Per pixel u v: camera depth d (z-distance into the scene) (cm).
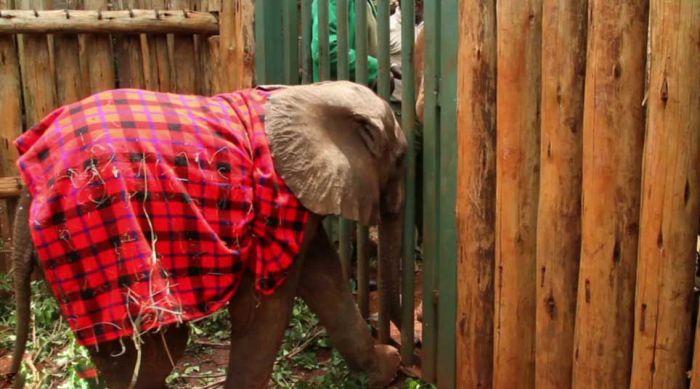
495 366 355
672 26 254
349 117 366
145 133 302
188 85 601
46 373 447
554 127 305
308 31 495
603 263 290
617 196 284
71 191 287
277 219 333
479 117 349
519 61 323
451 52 367
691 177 263
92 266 288
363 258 473
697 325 264
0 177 572
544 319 322
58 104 579
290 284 358
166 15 572
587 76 286
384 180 392
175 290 300
